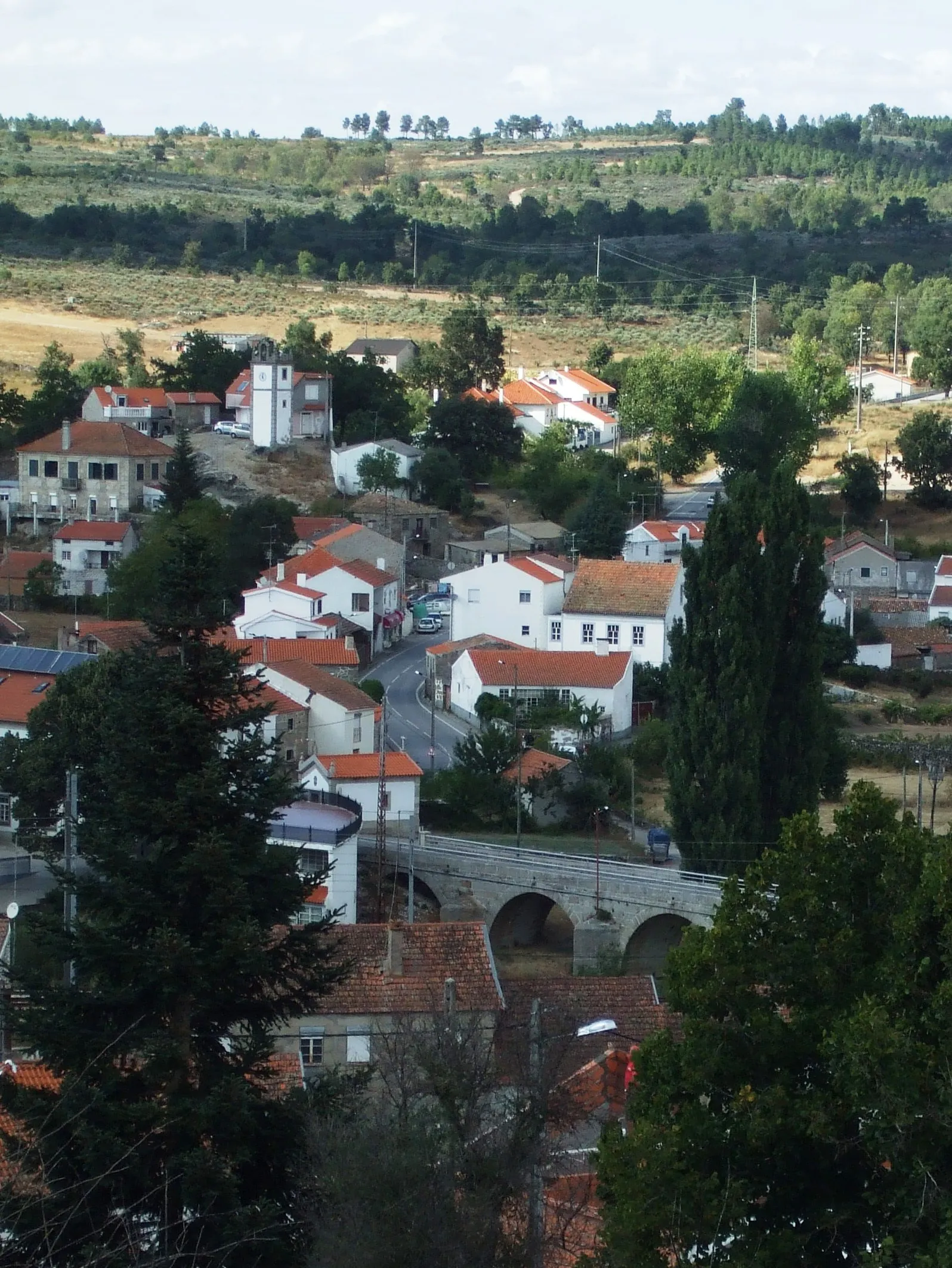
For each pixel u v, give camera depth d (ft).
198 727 311.27
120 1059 306.55
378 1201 280.72
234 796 314.96
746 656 640.99
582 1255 277.23
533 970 600.80
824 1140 258.37
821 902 286.25
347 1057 454.81
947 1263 234.38
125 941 307.58
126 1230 267.59
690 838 644.27
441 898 627.05
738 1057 278.67
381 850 597.93
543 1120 309.42
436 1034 334.03
